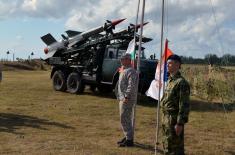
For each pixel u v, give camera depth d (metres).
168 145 6.78
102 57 18.70
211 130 11.76
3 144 9.50
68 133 10.79
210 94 18.50
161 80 9.58
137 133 10.96
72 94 19.47
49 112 13.88
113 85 18.12
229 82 18.50
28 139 10.02
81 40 19.86
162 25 9.09
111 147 9.46
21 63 51.06
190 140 10.43
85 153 8.91
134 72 9.29
